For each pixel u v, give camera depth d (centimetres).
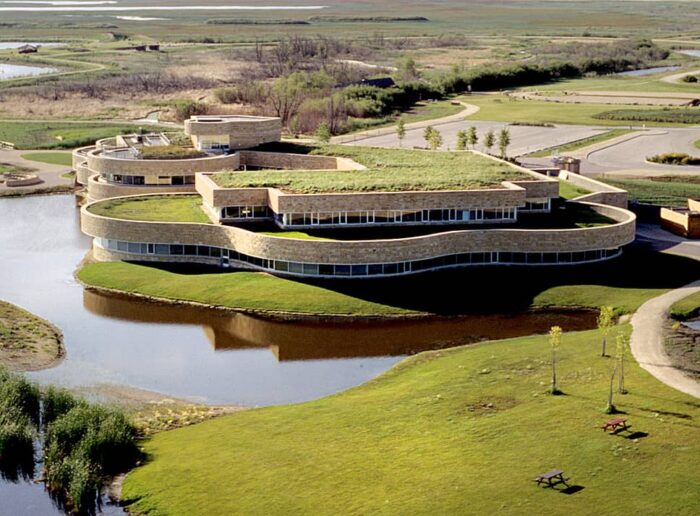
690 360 8700
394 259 11538
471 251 11994
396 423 7669
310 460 7131
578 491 6481
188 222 12644
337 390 8775
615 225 12188
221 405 8444
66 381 8962
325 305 10912
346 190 12538
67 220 15550
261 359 9581
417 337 10138
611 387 7594
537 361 8831
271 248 11669
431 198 12450
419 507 6412
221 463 7156
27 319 10569
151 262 12619
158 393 8712
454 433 7394
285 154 15862
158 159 15425
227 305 11050
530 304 11000
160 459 7294
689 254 12606
